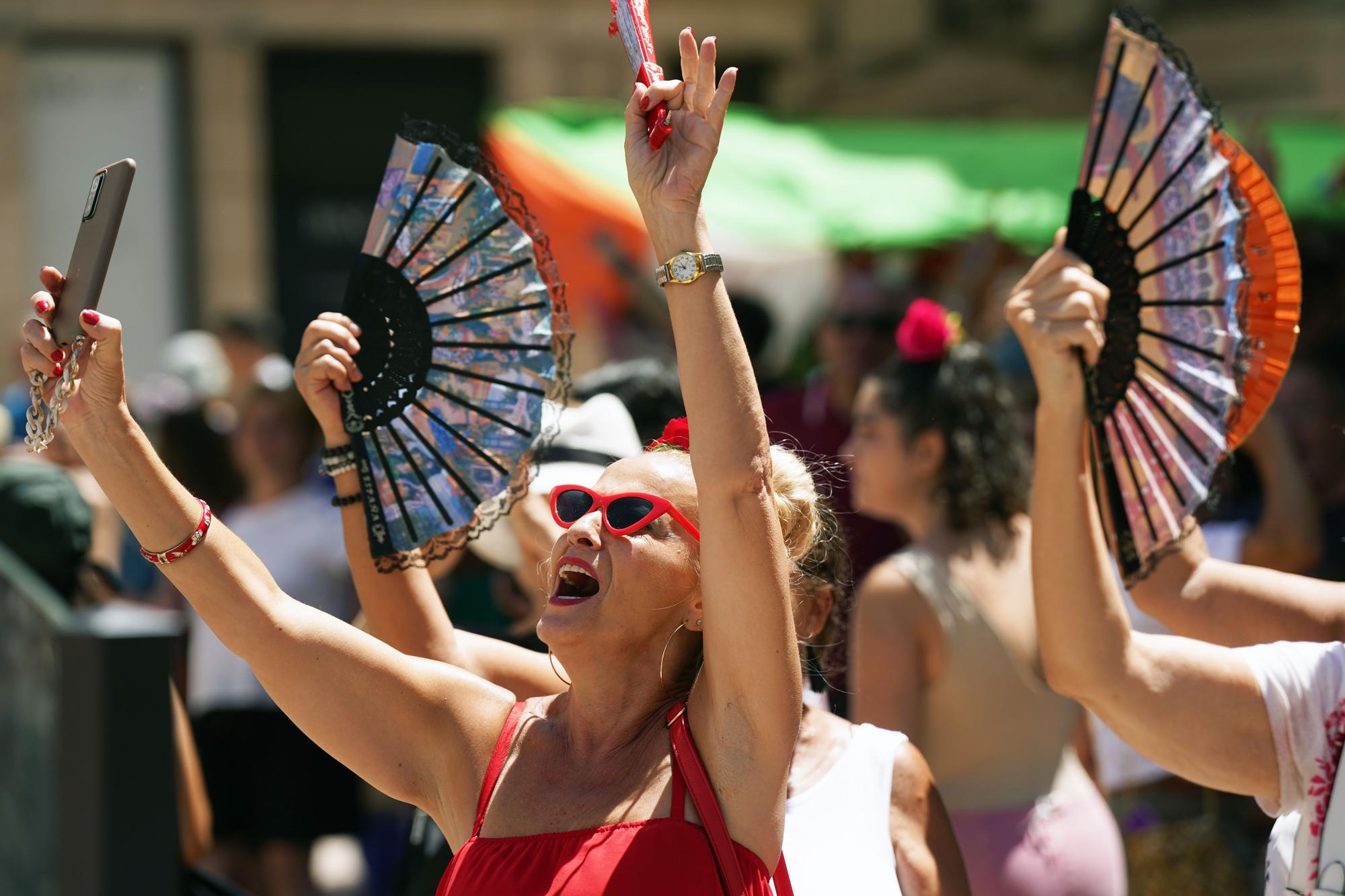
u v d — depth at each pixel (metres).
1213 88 26.23
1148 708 4.55
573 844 3.95
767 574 3.85
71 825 5.93
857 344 12.31
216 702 11.79
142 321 26.39
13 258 25.20
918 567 6.86
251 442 12.62
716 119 3.87
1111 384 4.81
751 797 3.94
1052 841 6.70
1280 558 9.23
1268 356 4.99
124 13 25.77
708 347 3.83
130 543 14.12
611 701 4.21
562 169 15.61
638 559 4.14
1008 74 27.64
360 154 27.80
